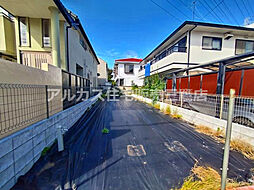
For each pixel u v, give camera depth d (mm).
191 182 1754
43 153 2436
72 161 2264
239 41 8914
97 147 2832
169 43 10734
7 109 1790
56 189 1633
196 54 8562
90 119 5301
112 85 24484
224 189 1521
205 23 7738
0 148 1493
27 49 6129
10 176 1635
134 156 2469
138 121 5043
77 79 5727
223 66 4113
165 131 3920
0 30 6129
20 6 5113
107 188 1670
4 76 1825
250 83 3447
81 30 8969
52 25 5250
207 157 2449
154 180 1824
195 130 4004
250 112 3006
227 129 1437
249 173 1981
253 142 2666
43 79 2867
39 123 2410
